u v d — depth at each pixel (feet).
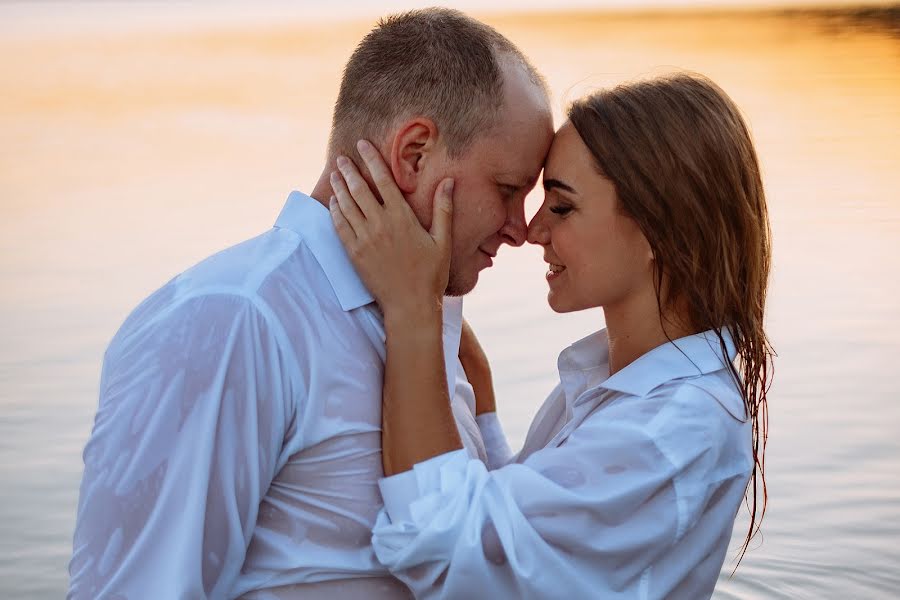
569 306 8.43
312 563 7.61
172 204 31.63
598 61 54.90
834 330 21.01
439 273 7.79
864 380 18.57
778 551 13.91
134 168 36.94
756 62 57.62
